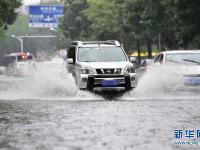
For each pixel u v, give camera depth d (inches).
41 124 1034.7
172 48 3880.4
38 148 772.0
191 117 1128.2
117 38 5408.5
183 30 3004.4
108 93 1795.0
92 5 5546.3
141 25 4057.6
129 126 988.6
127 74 1731.1
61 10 5649.6
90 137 863.7
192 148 782.5
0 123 1060.5
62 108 1357.0
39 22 5634.8
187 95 1756.9
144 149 759.7
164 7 3595.0
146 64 2313.0
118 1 4712.1
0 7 3597.4
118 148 764.6
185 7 2891.2
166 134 896.9
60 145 792.9
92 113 1223.5
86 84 1723.7
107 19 5378.9
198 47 3425.2
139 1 3978.8
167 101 1540.4
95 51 1860.2
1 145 803.4
